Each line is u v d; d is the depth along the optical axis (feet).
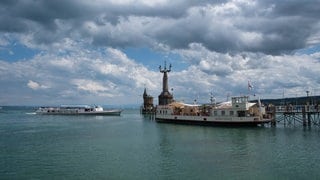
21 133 376.48
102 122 575.38
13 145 269.85
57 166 185.78
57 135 349.41
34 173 170.60
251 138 288.10
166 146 253.24
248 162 189.16
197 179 156.76
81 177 162.71
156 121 545.03
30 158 209.97
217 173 166.40
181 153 221.25
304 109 370.94
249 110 395.34
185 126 436.35
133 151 232.53
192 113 477.77
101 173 169.58
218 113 418.31
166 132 360.69
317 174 162.30
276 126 391.86
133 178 160.25
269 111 397.60
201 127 411.13
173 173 167.94
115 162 194.80
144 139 300.61
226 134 322.55
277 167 176.45
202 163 188.65
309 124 370.94
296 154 209.97
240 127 390.01
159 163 190.19
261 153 215.51
